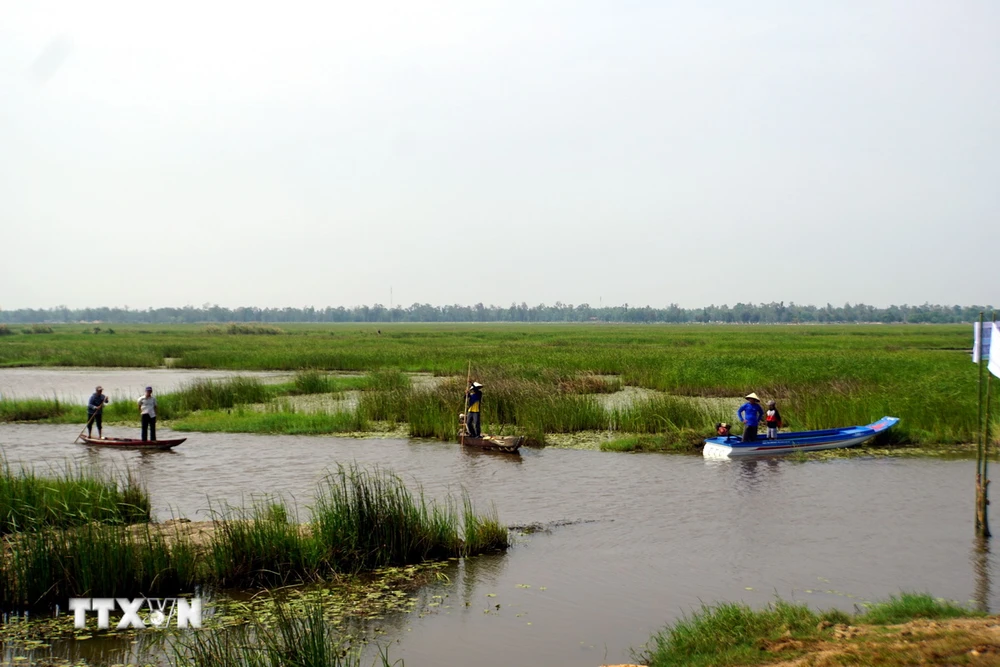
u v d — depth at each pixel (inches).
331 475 726.5
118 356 2396.7
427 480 709.9
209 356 2348.7
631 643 353.1
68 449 893.8
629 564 466.3
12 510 505.7
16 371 2129.7
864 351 2527.1
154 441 896.9
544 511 593.9
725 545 504.4
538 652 344.2
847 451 861.2
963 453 846.5
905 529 541.3
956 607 362.6
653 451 871.1
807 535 527.5
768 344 3191.4
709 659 312.3
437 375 1822.1
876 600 400.8
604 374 1817.2
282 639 323.9
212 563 437.1
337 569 447.2
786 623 339.6
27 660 341.1
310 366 2146.9
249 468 768.9
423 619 382.9
